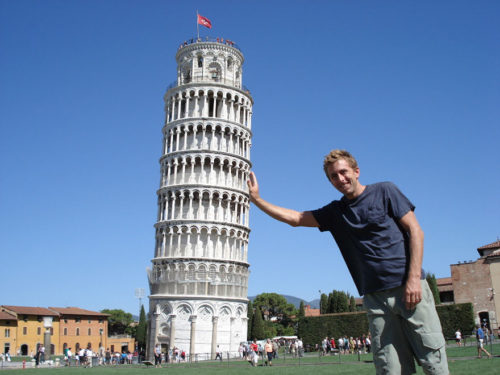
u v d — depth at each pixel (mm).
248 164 94500
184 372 41875
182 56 97938
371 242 5188
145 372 44281
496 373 23766
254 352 50250
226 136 92812
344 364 43219
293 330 153750
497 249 89438
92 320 144875
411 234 5129
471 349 48500
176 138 91938
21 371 51562
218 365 55469
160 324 84312
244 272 89875
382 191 5328
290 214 5949
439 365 4910
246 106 96812
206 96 92375
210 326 83312
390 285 5066
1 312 126500
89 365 68938
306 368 39344
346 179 5379
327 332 87000
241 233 90188
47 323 84000
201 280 84125
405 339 5172
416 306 4977
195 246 86750
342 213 5516
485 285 80688
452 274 83938
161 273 86438
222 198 88938
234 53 98000
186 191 88375
